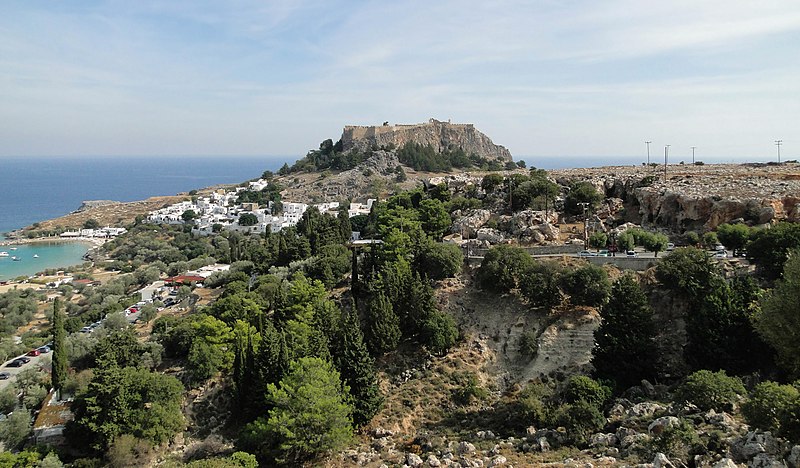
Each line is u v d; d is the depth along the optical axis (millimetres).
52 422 76812
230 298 100188
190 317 103500
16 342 132250
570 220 117875
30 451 68500
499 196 135500
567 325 76688
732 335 60969
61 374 86188
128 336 91000
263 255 150500
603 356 66250
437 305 86125
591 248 97062
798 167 155500
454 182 161500
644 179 126250
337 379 63719
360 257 116000
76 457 68938
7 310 162500
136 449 66375
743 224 88375
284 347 70125
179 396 74562
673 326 72625
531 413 60375
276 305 91125
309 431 59406
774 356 56625
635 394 61031
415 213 123312
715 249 88062
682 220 103688
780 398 40469
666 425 46906
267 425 61156
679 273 74062
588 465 44750
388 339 76875
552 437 55188
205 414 75875
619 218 117750
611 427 54344
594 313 77562
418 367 76500
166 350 92625
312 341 73625
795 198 95438
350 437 61188
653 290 77875
